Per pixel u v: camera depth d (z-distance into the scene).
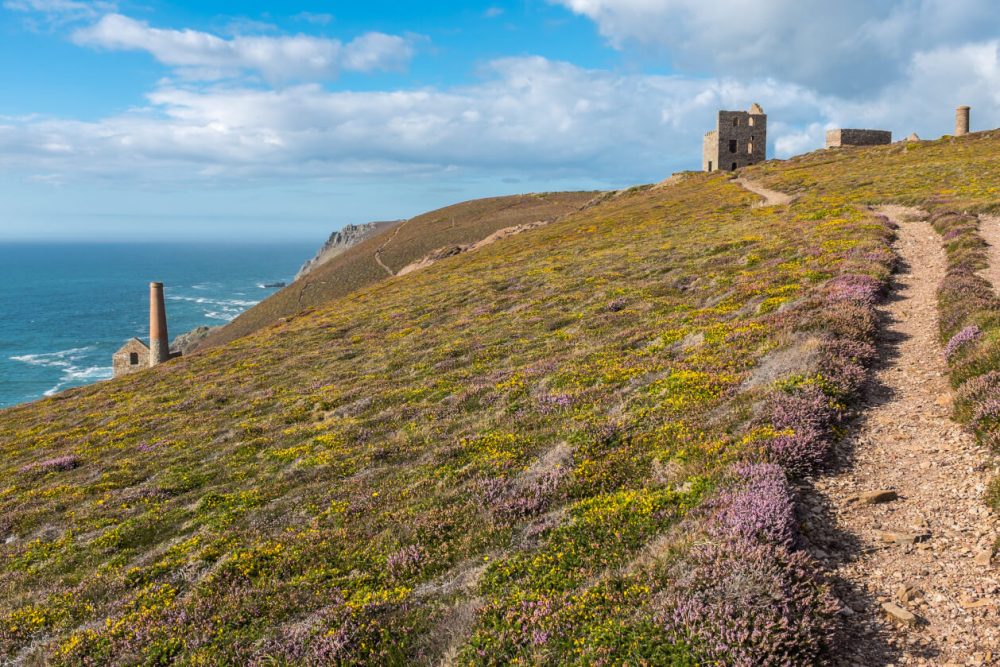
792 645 6.62
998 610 7.01
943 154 82.44
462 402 22.16
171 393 37.16
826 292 23.58
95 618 12.27
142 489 20.48
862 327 18.58
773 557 7.89
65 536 17.48
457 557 11.44
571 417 17.47
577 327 29.92
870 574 8.10
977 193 47.06
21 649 11.84
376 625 9.21
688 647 6.78
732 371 17.23
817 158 105.31
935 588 7.62
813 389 13.66
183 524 17.00
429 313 45.16
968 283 21.52
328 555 12.70
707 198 84.25
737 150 123.44
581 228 81.44
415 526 12.84
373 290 74.81
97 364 149.50
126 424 31.17
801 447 11.19
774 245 37.31
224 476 20.48
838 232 37.38
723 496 9.78
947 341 17.00
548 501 12.62
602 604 8.02
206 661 9.45
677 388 16.75
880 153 95.31
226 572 12.66
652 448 13.73
